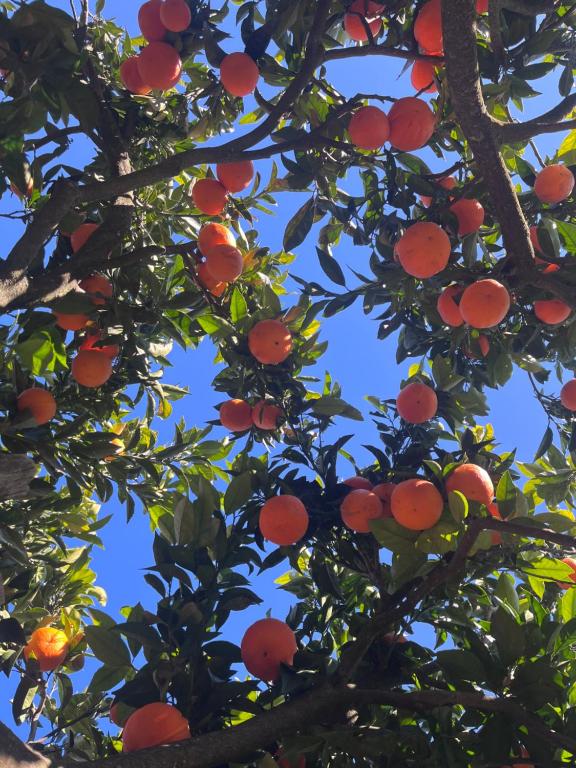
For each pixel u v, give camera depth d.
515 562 1.39
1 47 1.47
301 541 1.54
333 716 1.33
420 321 1.92
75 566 1.95
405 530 1.36
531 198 1.73
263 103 1.74
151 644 1.31
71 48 1.48
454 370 1.83
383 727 1.37
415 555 1.36
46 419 1.53
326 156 1.80
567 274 1.59
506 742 1.24
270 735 1.24
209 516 1.44
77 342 1.70
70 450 1.69
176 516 1.44
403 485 1.37
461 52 1.42
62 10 1.46
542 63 1.66
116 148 1.87
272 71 1.79
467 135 1.52
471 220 1.68
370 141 1.63
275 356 1.69
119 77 2.16
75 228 1.60
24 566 1.70
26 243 1.47
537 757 1.24
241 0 2.22
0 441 1.54
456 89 1.47
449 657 1.29
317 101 1.87
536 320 1.73
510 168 1.91
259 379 1.73
